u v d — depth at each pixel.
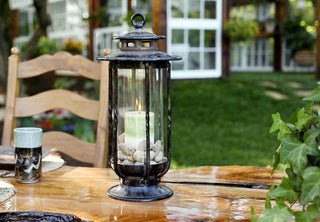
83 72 1.85
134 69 1.19
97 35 8.24
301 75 9.68
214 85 7.80
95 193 1.26
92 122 4.42
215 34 8.16
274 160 0.99
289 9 10.62
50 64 1.88
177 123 5.62
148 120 1.19
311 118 0.92
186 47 7.89
